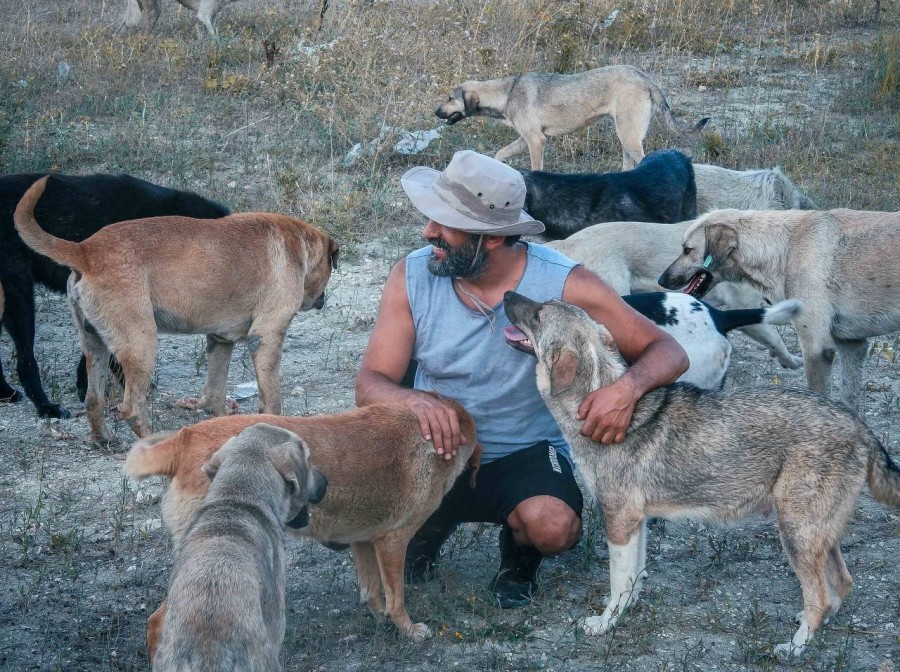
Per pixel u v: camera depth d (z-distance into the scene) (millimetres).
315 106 10648
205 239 5410
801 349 6531
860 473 3748
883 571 4395
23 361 5781
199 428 3396
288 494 3109
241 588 2734
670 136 11461
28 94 11250
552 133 10648
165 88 11906
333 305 7582
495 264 3793
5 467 5199
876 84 12648
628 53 14336
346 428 3588
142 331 5242
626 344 4000
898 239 5832
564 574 4328
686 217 8125
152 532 4609
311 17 14977
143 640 3812
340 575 4344
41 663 3654
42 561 4348
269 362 5707
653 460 3855
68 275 5984
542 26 14273
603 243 6703
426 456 3732
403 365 3928
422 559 4215
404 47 12680
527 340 3783
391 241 8586
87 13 15953
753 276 6203
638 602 4109
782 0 16734
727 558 4531
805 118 11688
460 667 3676
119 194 6141
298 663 3674
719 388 4902
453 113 10797
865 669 3703
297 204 8953
